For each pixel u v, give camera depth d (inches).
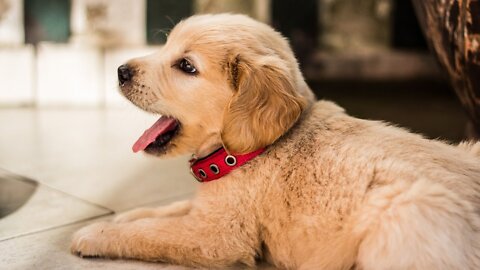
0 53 54.9
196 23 26.0
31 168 35.7
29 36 56.1
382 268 21.5
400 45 88.7
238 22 25.8
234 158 24.4
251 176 24.3
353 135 24.3
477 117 30.7
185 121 25.5
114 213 29.3
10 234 26.6
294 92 24.3
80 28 57.6
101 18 57.8
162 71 25.5
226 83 24.8
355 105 67.1
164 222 24.5
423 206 21.5
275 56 25.0
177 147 26.0
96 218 28.6
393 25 87.0
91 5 57.3
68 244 25.9
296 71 25.5
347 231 22.5
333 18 82.1
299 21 77.9
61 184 33.1
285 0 75.4
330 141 24.1
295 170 23.9
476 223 21.7
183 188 33.4
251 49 24.8
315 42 81.4
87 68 57.6
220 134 24.6
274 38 25.8
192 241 24.0
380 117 59.5
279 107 23.9
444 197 21.7
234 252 24.1
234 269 24.5
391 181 22.5
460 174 22.9
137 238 24.3
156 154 26.2
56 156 38.5
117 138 44.3
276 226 24.0
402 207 21.7
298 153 24.1
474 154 25.1
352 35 84.7
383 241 21.5
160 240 24.1
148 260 24.5
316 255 23.1
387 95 76.8
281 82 24.1
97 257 24.7
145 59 26.1
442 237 21.2
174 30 26.6
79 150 40.2
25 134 44.3
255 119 23.9
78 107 57.6
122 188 33.0
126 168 36.7
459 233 21.3
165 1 59.2
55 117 52.0
